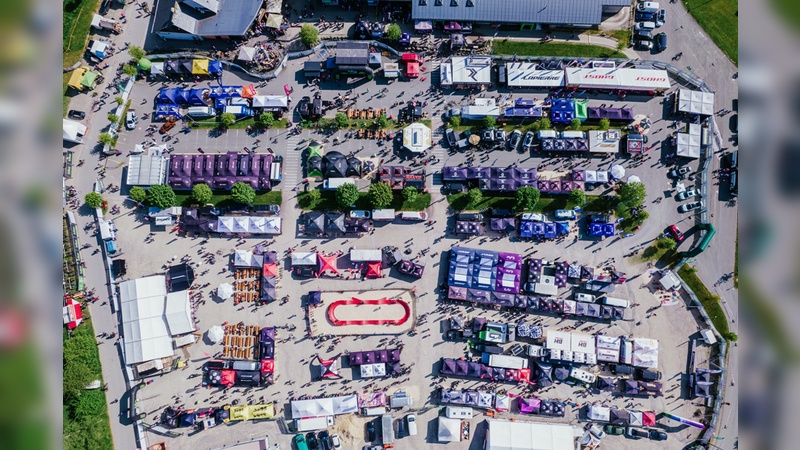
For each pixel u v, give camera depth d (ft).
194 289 285.02
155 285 279.69
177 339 278.05
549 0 296.92
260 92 302.04
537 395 279.49
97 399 273.13
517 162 296.51
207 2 295.69
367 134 297.74
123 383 277.23
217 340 277.23
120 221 289.74
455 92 302.45
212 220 287.28
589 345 277.23
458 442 275.18
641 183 281.13
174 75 302.25
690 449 276.82
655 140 299.58
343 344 282.36
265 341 276.82
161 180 287.89
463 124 299.38
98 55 296.92
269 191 292.81
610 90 302.25
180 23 293.64
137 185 289.12
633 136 293.43
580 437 274.98
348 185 277.64
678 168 296.51
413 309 285.64
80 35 300.20
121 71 301.02
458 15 298.35
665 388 281.33
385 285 286.87
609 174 293.43
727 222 293.23
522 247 290.15
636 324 285.02
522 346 280.92
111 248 283.18
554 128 299.58
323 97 301.63
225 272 286.87
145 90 301.84
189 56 302.04
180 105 300.20
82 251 286.66
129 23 306.14
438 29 306.55
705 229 288.92
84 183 291.99
